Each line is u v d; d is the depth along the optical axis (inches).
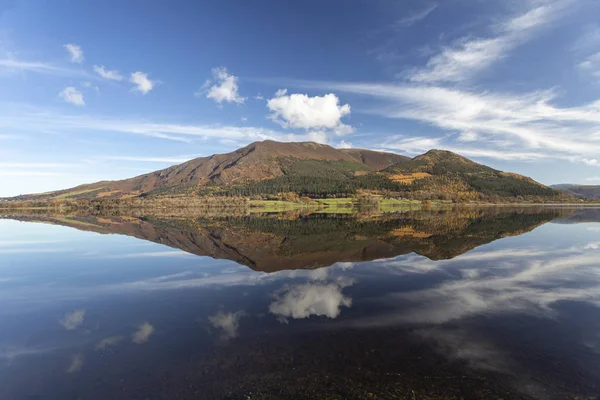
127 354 422.3
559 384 341.4
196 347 437.1
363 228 2178.9
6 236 1827.0
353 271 893.2
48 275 883.4
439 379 351.9
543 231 1777.8
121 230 2182.6
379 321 518.6
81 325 525.3
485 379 351.3
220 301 639.1
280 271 911.7
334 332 478.0
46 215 4387.3
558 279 765.3
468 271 856.9
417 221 2746.1
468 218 3061.0
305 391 334.3
